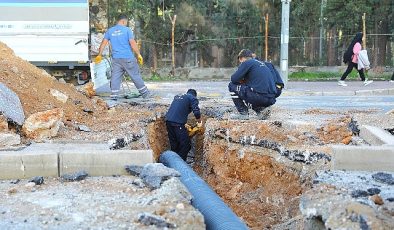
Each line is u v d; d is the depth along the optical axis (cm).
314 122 852
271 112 984
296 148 679
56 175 551
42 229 399
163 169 529
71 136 706
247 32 2556
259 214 681
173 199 466
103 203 459
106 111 969
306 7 2531
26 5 1400
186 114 982
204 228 421
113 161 558
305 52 2594
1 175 541
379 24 2528
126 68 1209
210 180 799
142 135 786
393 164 575
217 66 2559
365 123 798
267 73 888
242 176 757
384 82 2031
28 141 654
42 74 948
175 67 2511
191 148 1050
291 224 577
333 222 413
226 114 950
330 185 509
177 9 2497
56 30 1413
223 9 2523
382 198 470
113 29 1203
